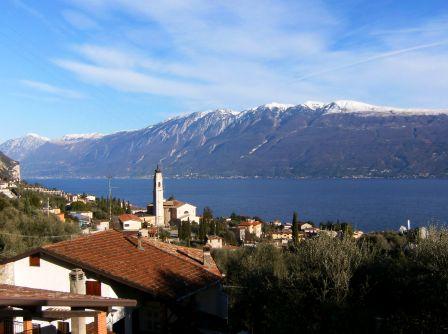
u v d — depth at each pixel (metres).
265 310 24.31
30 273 21.41
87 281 20.61
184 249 30.33
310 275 23.66
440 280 20.66
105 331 13.75
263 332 24.64
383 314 22.27
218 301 25.92
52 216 70.69
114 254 23.00
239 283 29.08
